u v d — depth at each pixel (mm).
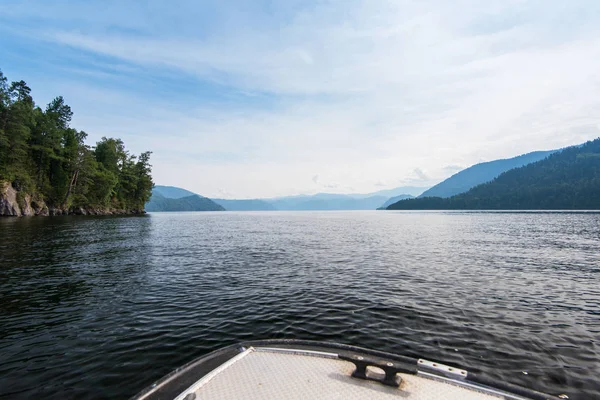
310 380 3861
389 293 13250
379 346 8266
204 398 3475
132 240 32781
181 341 8453
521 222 73562
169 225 60875
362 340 8617
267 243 31641
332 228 56094
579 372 7055
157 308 11211
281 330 9258
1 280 15227
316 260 21422
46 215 79000
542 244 31203
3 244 26953
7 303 11703
